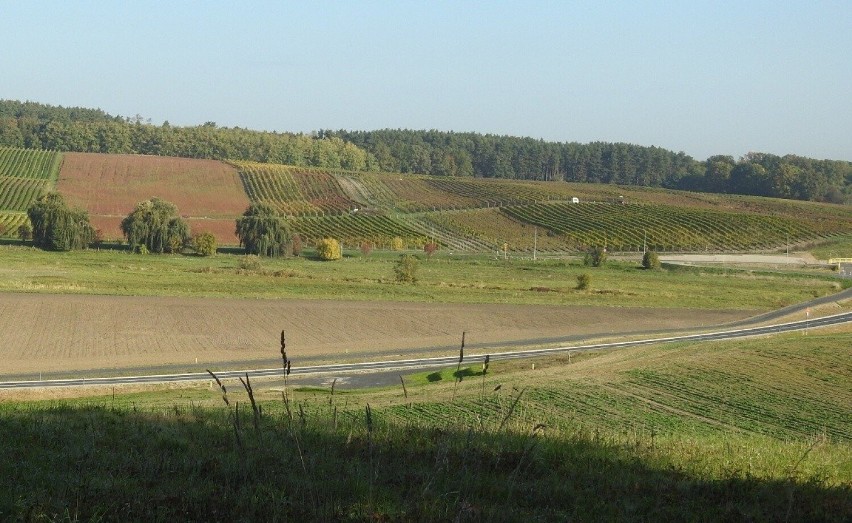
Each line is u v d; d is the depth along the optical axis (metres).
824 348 47.88
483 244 134.62
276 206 155.75
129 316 57.53
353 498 9.20
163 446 12.45
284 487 9.56
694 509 9.92
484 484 10.14
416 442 12.50
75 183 155.38
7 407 20.70
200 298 66.56
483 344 55.38
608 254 126.75
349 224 145.75
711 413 31.25
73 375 40.62
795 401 34.06
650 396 34.47
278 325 58.03
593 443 13.80
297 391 35.75
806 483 11.44
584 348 54.88
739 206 180.12
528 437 13.27
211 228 129.38
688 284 94.06
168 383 38.72
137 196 150.75
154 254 107.31
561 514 9.15
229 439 12.66
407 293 75.12
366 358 48.75
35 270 80.62
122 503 8.99
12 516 8.45
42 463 11.02
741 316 72.94
